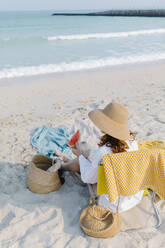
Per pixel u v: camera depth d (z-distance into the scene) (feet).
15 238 8.32
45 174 10.16
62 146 14.46
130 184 7.93
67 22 162.61
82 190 10.77
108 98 23.72
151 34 94.99
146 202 9.91
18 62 42.39
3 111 21.18
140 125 17.10
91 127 15.53
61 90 27.45
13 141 15.17
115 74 34.78
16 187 10.89
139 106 21.01
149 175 8.18
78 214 9.43
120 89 27.25
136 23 158.10
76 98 24.32
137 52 52.49
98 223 8.59
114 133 8.06
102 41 71.97
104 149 8.23
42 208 9.64
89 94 25.63
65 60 44.14
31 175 10.39
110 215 8.96
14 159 13.20
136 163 7.70
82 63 41.88
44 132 15.71
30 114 20.13
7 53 50.88
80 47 59.93
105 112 8.34
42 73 35.76
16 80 32.17
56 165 10.37
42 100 24.12
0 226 8.86
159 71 36.55
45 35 83.51
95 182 9.09
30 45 63.62
